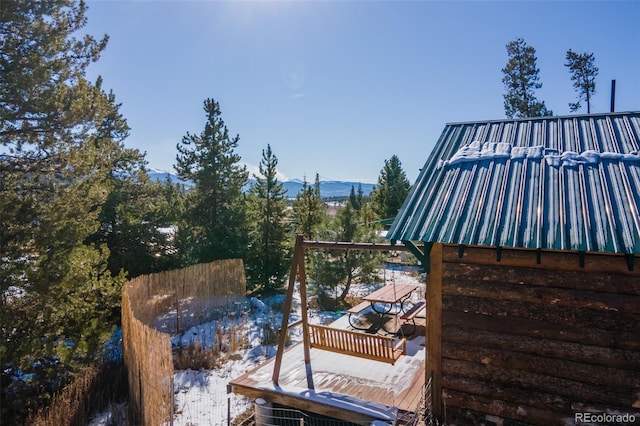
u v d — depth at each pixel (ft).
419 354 26.37
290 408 22.17
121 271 31.48
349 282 45.93
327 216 59.57
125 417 24.02
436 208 14.92
